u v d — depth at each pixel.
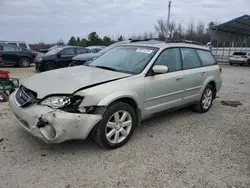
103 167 3.09
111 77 3.60
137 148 3.63
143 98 3.85
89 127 3.16
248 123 4.96
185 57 4.88
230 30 30.17
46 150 3.45
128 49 4.58
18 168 2.99
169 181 2.85
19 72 12.75
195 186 2.77
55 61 12.60
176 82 4.46
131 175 2.93
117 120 3.53
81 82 3.35
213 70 5.59
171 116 5.21
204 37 43.22
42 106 3.07
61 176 2.87
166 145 3.77
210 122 4.93
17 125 4.30
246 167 3.21
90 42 44.31
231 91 8.64
